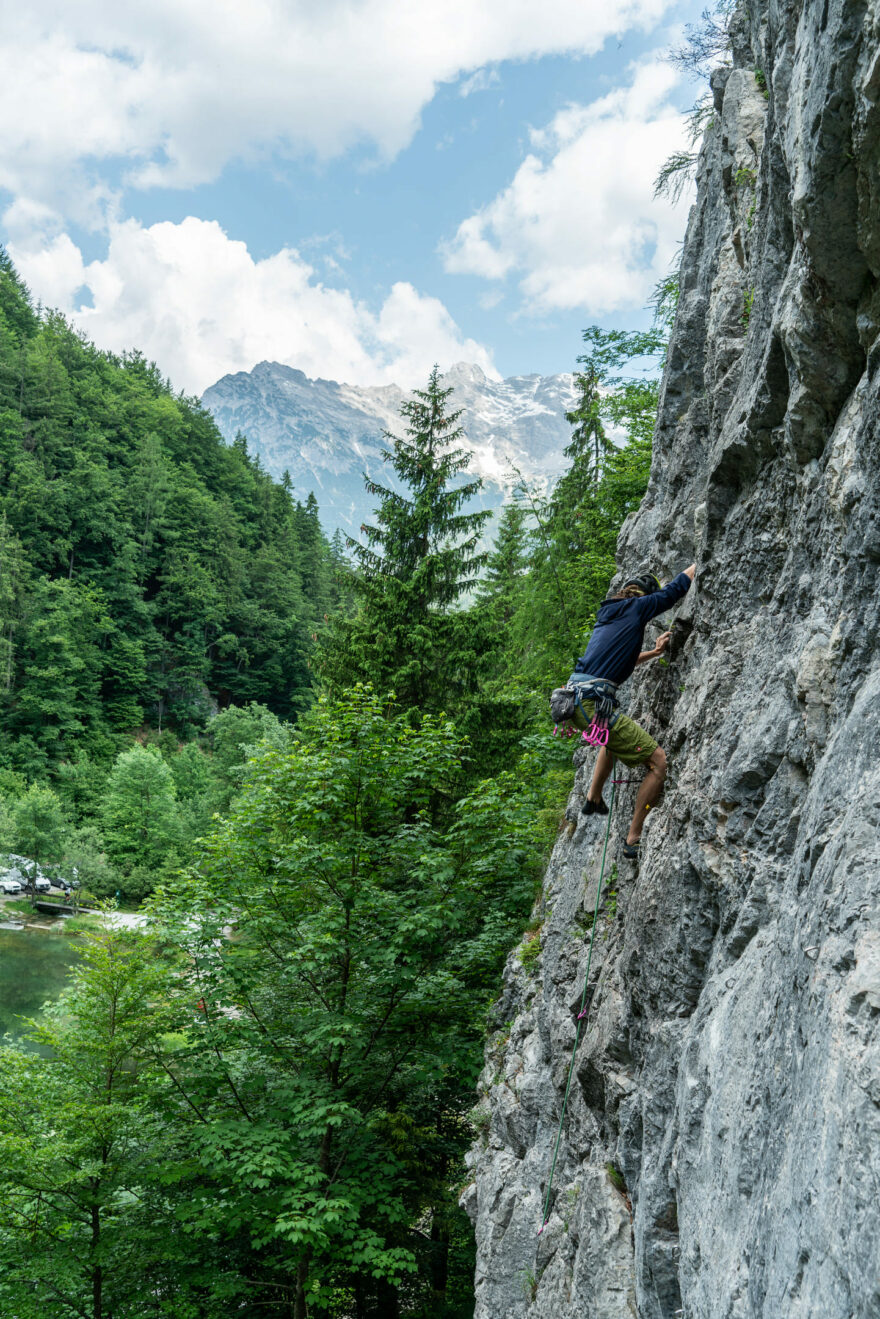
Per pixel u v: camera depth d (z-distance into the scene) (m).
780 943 3.05
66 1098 9.67
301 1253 9.46
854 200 2.96
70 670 79.56
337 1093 9.59
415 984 10.53
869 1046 2.11
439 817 16.33
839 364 3.40
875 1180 1.95
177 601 100.69
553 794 11.64
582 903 7.59
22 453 102.69
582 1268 4.97
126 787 54.94
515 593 18.05
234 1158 8.70
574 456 20.28
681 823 4.59
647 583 5.54
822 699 3.37
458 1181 11.44
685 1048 3.83
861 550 3.03
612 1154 5.43
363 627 19.03
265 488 138.00
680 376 7.69
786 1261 2.39
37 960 36.56
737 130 6.18
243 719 62.47
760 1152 2.83
